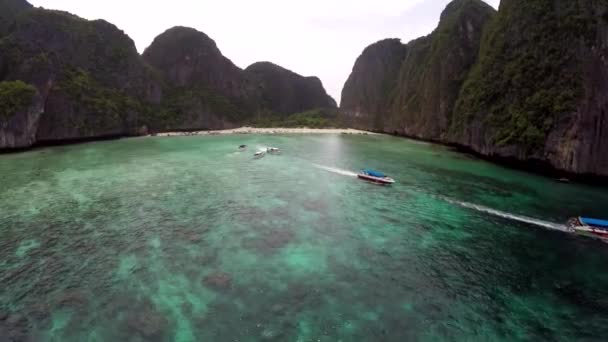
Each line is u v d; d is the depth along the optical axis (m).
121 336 14.78
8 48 66.00
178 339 14.63
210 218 27.84
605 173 37.78
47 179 38.22
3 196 32.00
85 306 16.70
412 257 22.02
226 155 56.19
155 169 44.38
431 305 17.28
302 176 41.97
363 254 22.30
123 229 25.39
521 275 20.11
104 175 40.56
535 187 36.94
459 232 25.70
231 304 16.98
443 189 36.38
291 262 21.11
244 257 21.61
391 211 29.97
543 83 45.03
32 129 59.69
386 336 15.07
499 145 49.34
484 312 16.84
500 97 52.44
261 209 30.08
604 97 37.88
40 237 23.83
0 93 56.12
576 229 25.56
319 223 27.20
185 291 17.98
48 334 14.87
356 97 131.50
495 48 57.06
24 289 17.95
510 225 26.89
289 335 15.00
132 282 18.70
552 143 41.88
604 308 17.25
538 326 15.91
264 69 156.88
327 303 17.23
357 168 46.97
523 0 52.56
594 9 40.75
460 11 79.06
